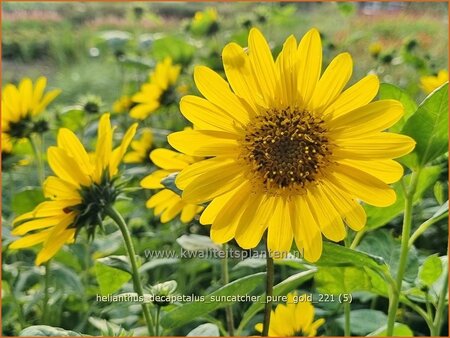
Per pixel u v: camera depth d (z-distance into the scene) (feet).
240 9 9.14
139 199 2.98
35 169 3.56
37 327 1.50
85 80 6.75
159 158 1.67
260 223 1.39
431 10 8.84
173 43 4.52
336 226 1.39
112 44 5.72
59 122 3.51
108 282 1.73
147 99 3.25
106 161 1.67
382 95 1.55
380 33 7.87
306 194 1.39
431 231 2.37
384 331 1.77
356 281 1.69
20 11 10.97
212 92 1.36
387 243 1.74
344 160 1.39
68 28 9.68
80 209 1.65
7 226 2.31
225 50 1.35
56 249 1.65
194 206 1.93
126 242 1.68
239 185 1.39
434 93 1.49
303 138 1.38
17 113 2.58
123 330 1.70
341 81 1.37
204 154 1.38
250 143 1.38
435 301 1.69
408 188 1.55
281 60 1.37
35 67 8.58
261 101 1.38
